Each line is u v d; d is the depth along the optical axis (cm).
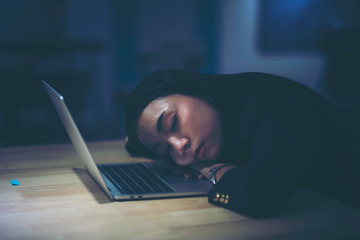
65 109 93
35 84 479
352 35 473
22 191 110
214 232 83
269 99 112
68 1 671
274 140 100
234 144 121
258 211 90
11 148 169
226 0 762
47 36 670
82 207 97
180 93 121
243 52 744
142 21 718
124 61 709
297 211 95
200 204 100
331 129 112
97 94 686
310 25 604
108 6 692
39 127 562
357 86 455
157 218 90
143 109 123
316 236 81
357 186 114
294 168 96
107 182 116
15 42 525
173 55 659
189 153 118
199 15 754
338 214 94
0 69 476
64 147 171
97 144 177
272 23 682
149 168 134
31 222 88
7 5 647
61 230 83
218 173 114
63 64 632
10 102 479
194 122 117
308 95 114
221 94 124
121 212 94
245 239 80
